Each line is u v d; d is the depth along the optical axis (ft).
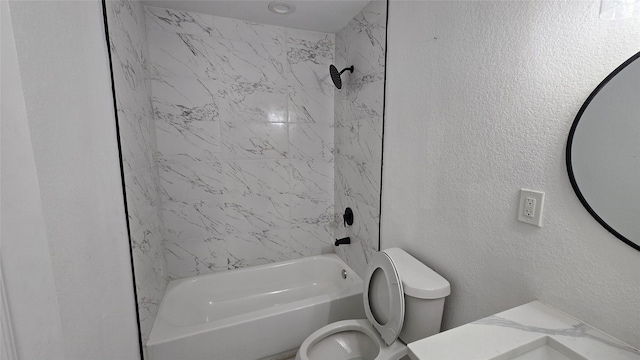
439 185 3.93
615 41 2.12
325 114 7.27
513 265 3.01
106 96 3.19
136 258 4.00
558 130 2.52
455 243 3.73
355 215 6.45
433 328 3.61
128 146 3.89
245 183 6.73
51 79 2.22
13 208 1.55
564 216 2.51
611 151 2.17
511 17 2.85
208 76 6.09
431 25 3.91
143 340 4.17
